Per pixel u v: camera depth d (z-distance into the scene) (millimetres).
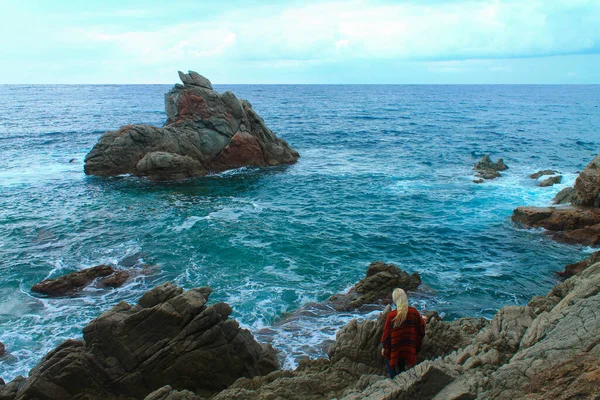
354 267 21234
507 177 38031
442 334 11016
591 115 100062
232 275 20297
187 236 24984
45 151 51188
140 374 11562
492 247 23391
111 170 39250
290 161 46125
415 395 6551
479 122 85562
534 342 7832
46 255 22297
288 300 18047
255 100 157250
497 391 6031
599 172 25562
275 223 27312
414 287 18969
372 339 10969
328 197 33219
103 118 87000
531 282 19734
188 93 42500
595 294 8805
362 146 57094
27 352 14500
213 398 9609
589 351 6293
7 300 17891
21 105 118062
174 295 12758
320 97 184375
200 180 38375
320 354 14102
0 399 11039
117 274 19891
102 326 11781
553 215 25438
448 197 32375
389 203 31422
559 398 5477
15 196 32844
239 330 12914
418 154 51031
